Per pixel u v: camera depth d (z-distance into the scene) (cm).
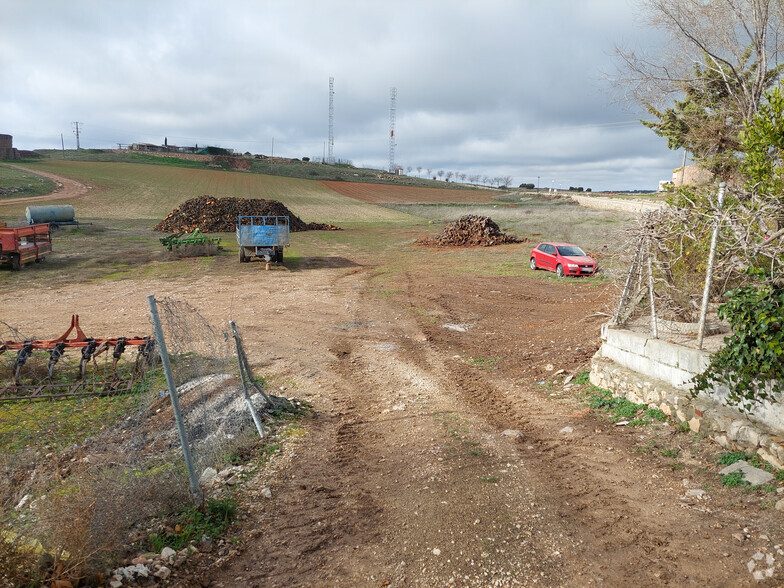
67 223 4412
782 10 1407
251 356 1134
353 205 8375
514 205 8475
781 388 523
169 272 2492
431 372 1011
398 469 586
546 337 1256
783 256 633
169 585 378
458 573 400
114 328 1365
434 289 2005
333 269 2631
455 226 3922
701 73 1666
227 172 12050
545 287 2028
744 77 1559
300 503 511
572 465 579
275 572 406
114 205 6544
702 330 657
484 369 1032
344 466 599
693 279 845
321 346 1221
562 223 4512
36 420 749
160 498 480
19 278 2255
